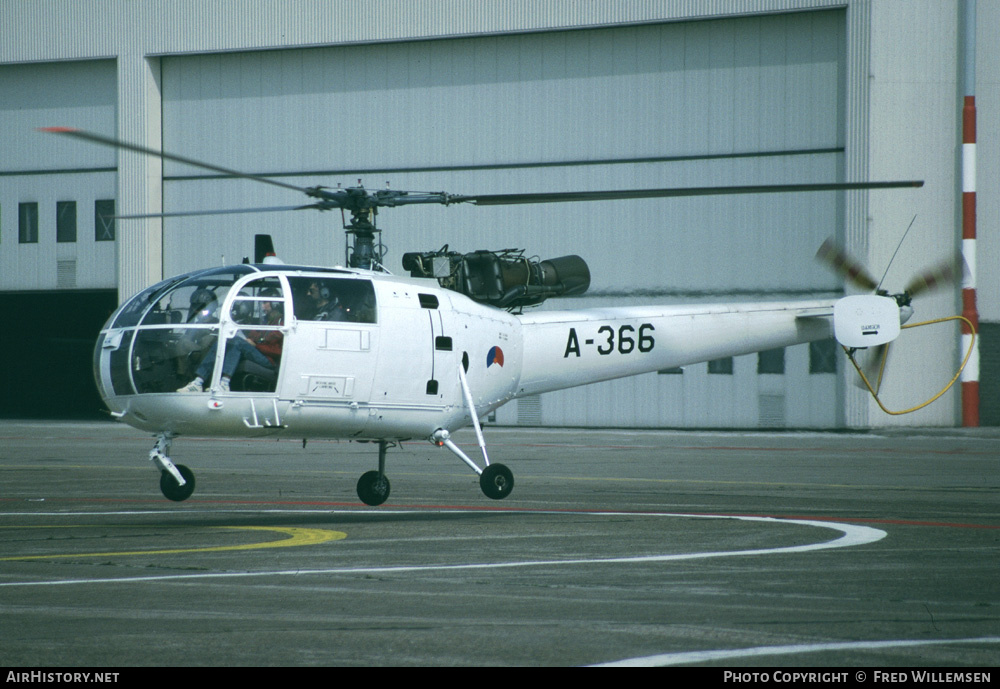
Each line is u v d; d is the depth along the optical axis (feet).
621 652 58.59
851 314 156.25
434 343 123.13
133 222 417.28
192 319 112.16
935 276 162.30
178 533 109.60
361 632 63.21
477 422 127.65
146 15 418.31
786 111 356.38
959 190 345.92
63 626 64.85
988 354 349.41
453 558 91.04
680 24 366.43
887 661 56.85
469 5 383.24
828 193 350.84
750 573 83.20
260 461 228.84
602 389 377.91
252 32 406.82
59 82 434.71
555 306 377.71
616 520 119.24
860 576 81.92
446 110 390.83
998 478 185.57
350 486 171.42
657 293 369.09
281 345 113.29
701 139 365.20
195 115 417.90
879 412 345.92
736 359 362.33
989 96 348.38
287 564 88.02
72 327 523.70
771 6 353.31
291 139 407.23
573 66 377.71
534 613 68.33
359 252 127.03
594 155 376.07
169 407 111.45
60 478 188.65
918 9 344.90
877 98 342.23
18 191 438.81
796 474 194.70
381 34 393.29
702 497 150.82
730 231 361.92
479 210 387.75
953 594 74.64
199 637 62.03
